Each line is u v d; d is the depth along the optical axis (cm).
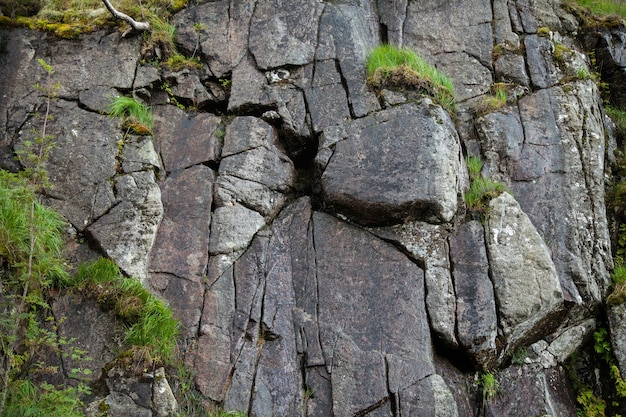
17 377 451
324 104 608
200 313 516
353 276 538
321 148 584
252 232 552
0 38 636
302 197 581
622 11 820
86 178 559
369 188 553
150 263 535
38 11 682
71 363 469
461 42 694
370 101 602
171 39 659
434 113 584
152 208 550
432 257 543
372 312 522
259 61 640
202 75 645
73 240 534
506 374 532
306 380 499
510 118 640
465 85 668
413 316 519
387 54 636
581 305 555
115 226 538
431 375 496
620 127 710
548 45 705
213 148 591
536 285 536
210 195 566
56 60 630
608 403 545
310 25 655
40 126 588
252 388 490
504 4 725
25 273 446
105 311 491
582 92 666
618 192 637
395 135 574
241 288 527
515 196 601
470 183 596
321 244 554
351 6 678
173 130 608
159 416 451
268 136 596
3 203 494
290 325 519
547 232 583
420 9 714
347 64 629
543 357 548
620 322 554
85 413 443
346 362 502
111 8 618
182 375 488
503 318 525
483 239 554
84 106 600
